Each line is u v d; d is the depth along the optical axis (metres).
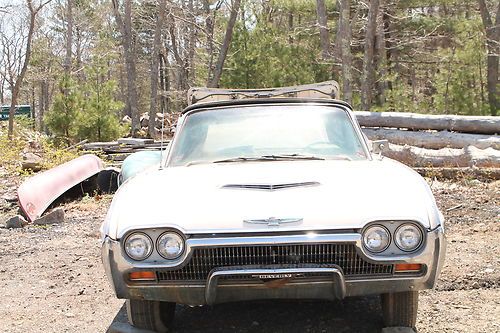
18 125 26.34
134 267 3.27
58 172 9.89
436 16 28.77
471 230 6.65
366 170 3.88
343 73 17.27
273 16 30.31
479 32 21.48
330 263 3.25
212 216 3.32
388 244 3.26
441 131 11.60
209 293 3.26
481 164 10.12
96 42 47.19
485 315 4.21
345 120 4.66
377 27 23.23
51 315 4.59
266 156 4.28
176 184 3.74
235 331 4.07
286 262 3.26
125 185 3.93
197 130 4.61
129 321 3.96
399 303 3.74
